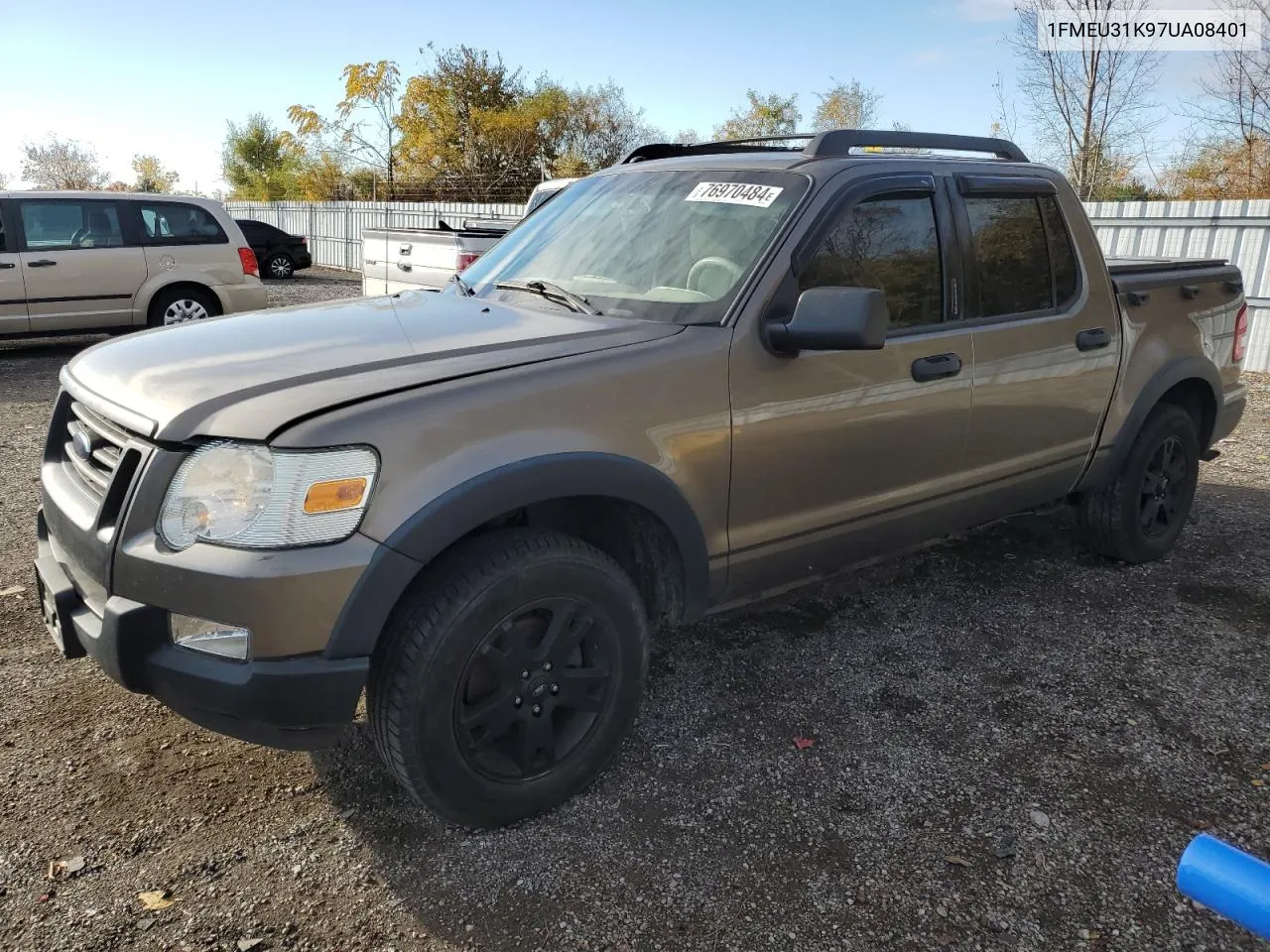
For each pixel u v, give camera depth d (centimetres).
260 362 245
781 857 248
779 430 288
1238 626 387
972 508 360
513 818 256
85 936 217
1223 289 465
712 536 282
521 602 241
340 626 214
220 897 231
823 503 308
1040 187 378
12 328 936
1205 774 287
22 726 300
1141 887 238
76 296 964
